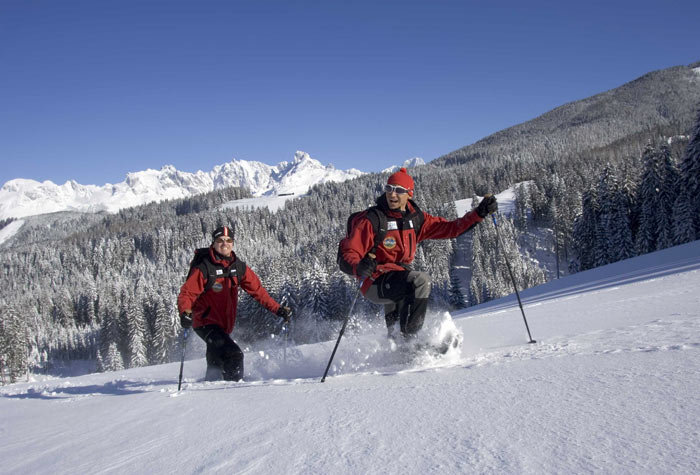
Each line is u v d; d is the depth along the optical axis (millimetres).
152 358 62344
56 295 106750
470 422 1438
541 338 3650
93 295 101500
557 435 1215
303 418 1797
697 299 4621
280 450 1409
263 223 161750
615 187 38594
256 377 4418
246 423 1870
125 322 68875
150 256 163250
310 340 12531
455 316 11133
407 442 1314
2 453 2016
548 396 1639
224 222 160250
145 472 1407
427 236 4230
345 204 170125
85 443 1964
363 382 2547
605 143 197250
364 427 1541
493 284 55156
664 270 9648
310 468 1206
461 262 84250
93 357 84500
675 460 954
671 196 34562
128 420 2357
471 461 1104
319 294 33594
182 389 3510
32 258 172500
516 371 2209
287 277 37438
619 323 3742
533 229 91625
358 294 3561
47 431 2418
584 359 2264
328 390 2420
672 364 1885
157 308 63688
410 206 4102
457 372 2447
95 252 156875
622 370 1898
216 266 4891
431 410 1652
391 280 3715
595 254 40125
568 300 7582
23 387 6824
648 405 1374
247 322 23188
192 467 1381
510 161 156375
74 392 4812
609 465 976
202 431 1845
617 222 37969
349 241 3854
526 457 1083
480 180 142000
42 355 83125
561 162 129625
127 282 112688
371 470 1130
